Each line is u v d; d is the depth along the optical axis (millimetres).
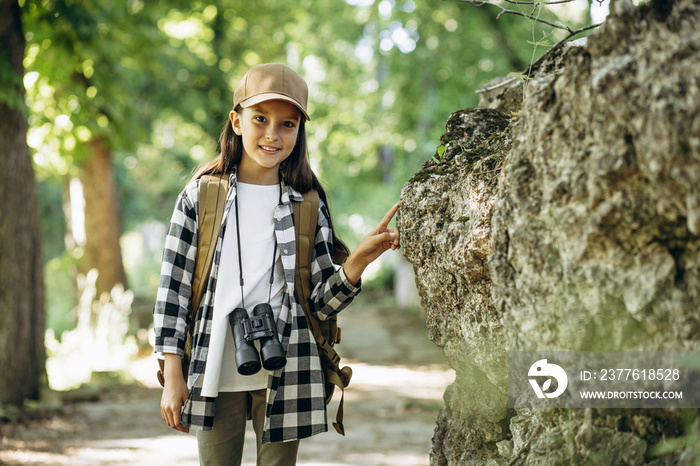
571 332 1424
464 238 1809
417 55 10922
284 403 2047
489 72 10617
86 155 9047
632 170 1282
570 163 1390
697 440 1278
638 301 1327
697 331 1281
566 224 1397
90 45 7109
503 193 1610
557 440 1540
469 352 1908
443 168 2031
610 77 1299
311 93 14000
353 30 12117
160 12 9836
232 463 2107
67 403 6641
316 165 14289
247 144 2086
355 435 5477
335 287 2086
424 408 6582
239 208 2123
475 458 1925
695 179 1169
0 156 5941
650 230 1302
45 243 15648
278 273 2113
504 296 1561
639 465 1386
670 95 1209
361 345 11125
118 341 9016
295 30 13773
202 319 2029
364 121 12719
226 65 12859
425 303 2084
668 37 1251
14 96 5777
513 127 1670
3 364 5969
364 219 17609
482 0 2061
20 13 6035
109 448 5004
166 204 20094
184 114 12328
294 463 2135
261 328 1973
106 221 11016
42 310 6363
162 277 2055
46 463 4457
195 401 2016
